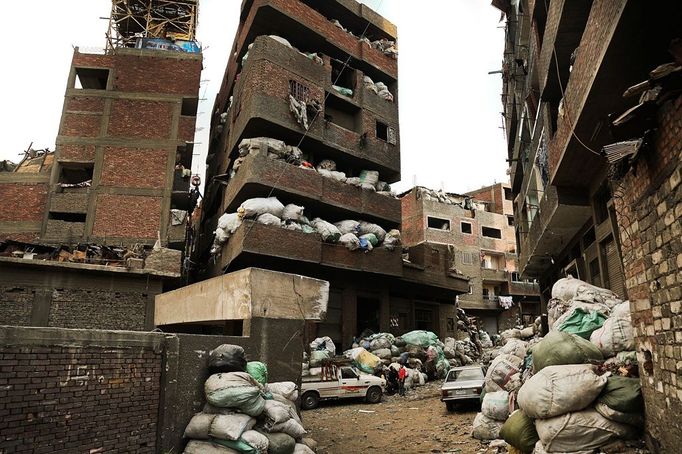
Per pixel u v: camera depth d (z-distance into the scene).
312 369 15.11
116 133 23.33
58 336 4.55
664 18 6.05
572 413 5.31
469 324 35.97
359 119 25.06
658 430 4.86
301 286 8.16
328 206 21.84
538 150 14.24
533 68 13.82
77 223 21.75
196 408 5.94
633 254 5.66
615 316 6.45
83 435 4.66
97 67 24.48
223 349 6.07
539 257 17.84
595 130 8.73
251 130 21.06
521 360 9.62
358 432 10.49
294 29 23.36
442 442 8.88
